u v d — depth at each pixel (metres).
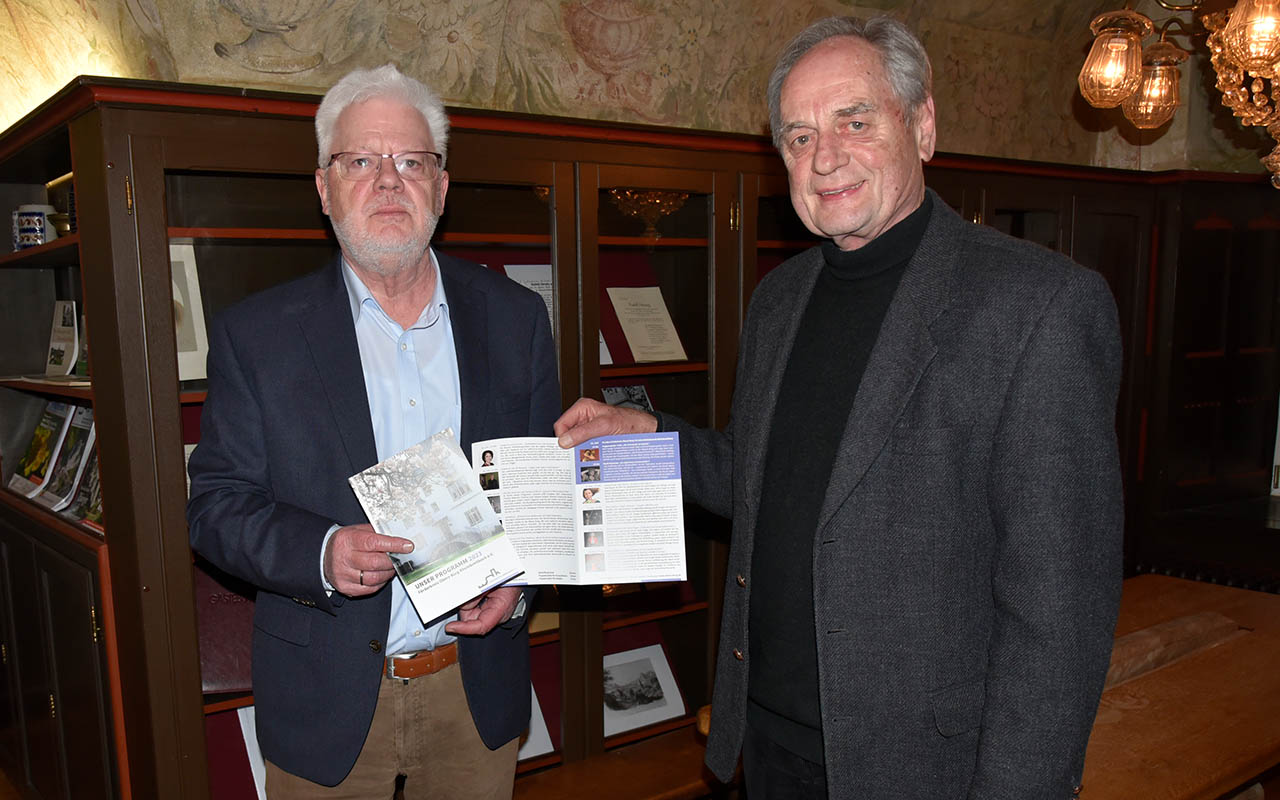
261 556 1.46
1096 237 3.78
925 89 1.25
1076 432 1.04
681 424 1.71
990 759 1.06
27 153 2.38
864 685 1.17
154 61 2.41
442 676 1.66
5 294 2.98
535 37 2.83
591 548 1.57
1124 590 2.65
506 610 1.60
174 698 2.04
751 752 1.43
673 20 3.05
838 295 1.34
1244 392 4.31
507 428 1.68
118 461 2.01
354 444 1.55
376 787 1.65
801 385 1.34
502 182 2.36
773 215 2.94
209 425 1.58
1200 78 4.09
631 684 2.88
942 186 3.27
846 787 1.18
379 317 1.64
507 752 1.75
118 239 1.89
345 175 1.55
